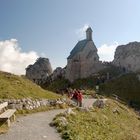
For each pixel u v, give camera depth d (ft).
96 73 500.74
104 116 112.27
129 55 504.43
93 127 85.30
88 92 264.52
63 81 515.91
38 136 65.26
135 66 492.95
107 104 159.22
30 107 107.24
